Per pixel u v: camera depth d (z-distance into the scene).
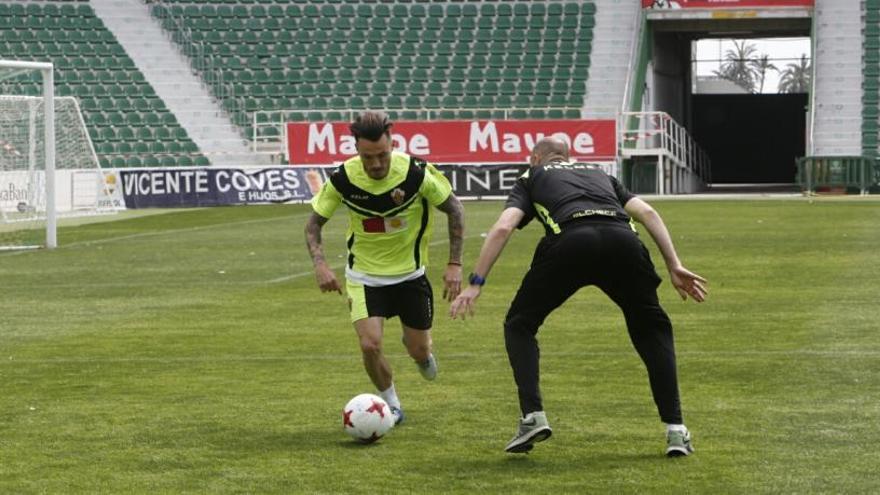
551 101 58.81
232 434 10.63
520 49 60.59
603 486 8.80
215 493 8.77
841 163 53.03
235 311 18.92
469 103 58.91
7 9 60.50
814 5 57.94
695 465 9.31
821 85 58.38
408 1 62.38
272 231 36.06
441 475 9.18
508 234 9.47
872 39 58.69
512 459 9.62
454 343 15.41
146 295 21.19
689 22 60.94
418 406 11.70
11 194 42.28
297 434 10.60
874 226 33.75
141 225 39.88
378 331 10.62
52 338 16.44
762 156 70.25
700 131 70.25
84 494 8.80
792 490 8.62
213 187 51.91
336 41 61.16
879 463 9.31
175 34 60.62
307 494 8.71
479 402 11.83
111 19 60.94
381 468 9.41
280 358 14.56
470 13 61.84
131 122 57.12
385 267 10.67
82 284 23.02
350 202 10.47
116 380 13.30
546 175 9.72
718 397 11.80
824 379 12.62
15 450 10.12
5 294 21.59
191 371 13.78
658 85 61.88
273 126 57.09
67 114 47.16
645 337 9.62
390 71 60.00
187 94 58.62
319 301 19.98
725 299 19.12
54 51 59.41
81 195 47.09
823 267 23.59
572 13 61.47
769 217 38.00
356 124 9.98
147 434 10.66
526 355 9.42
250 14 61.69
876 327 16.03
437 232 34.44
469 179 54.06
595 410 11.36
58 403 12.07
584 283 9.52
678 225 35.00
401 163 10.41
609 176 9.85
